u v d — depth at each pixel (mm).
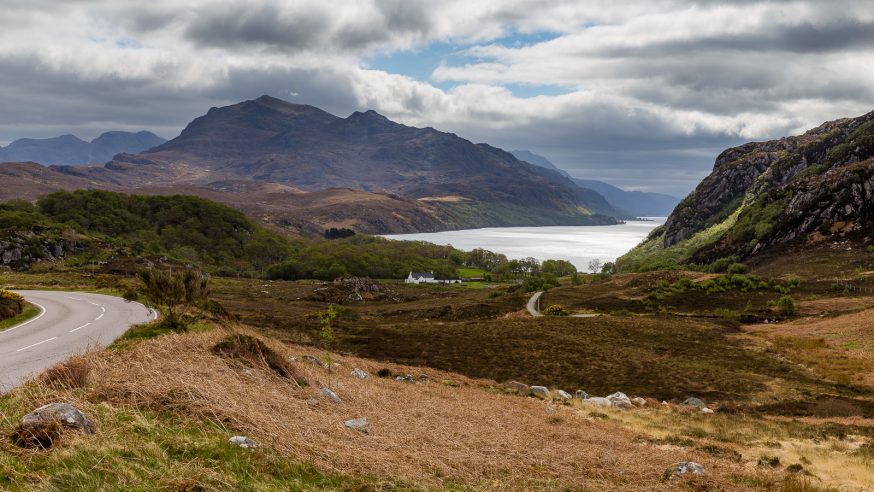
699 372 49812
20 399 12008
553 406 32594
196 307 34844
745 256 195625
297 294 164000
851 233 170750
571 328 71750
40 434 9875
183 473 9641
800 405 38906
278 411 14992
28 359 20766
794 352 58875
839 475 19562
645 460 18812
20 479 8391
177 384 14172
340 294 164500
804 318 87375
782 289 115500
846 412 36094
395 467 13094
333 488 10969
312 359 30875
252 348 20406
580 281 178250
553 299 131375
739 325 84625
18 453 9289
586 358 54688
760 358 57062
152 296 29500
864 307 86688
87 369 14148
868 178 180500
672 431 27234
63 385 12906
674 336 68312
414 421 19312
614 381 46812
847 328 69938
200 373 15883
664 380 47094
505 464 15555
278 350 31734
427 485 12359
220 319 35312
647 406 37000
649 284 135000
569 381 46906
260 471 10797
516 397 34812
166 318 29828
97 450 9672
